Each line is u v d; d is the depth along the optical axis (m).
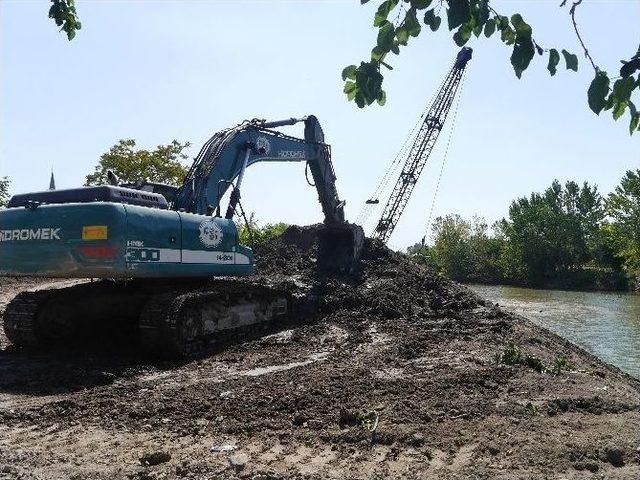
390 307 16.44
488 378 9.55
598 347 19.30
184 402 8.16
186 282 12.96
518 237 70.94
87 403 8.16
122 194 11.49
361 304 16.66
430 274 20.78
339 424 7.20
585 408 8.07
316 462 6.10
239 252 13.73
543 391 8.79
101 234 10.67
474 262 76.94
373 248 21.06
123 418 7.54
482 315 16.84
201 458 6.20
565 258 69.00
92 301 12.75
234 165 15.01
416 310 17.00
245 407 7.89
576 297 45.78
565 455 6.17
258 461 6.12
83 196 11.38
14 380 9.44
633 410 8.02
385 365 10.69
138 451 6.43
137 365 10.57
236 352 12.11
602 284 62.16
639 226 53.72
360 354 11.78
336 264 19.70
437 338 13.52
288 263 20.38
